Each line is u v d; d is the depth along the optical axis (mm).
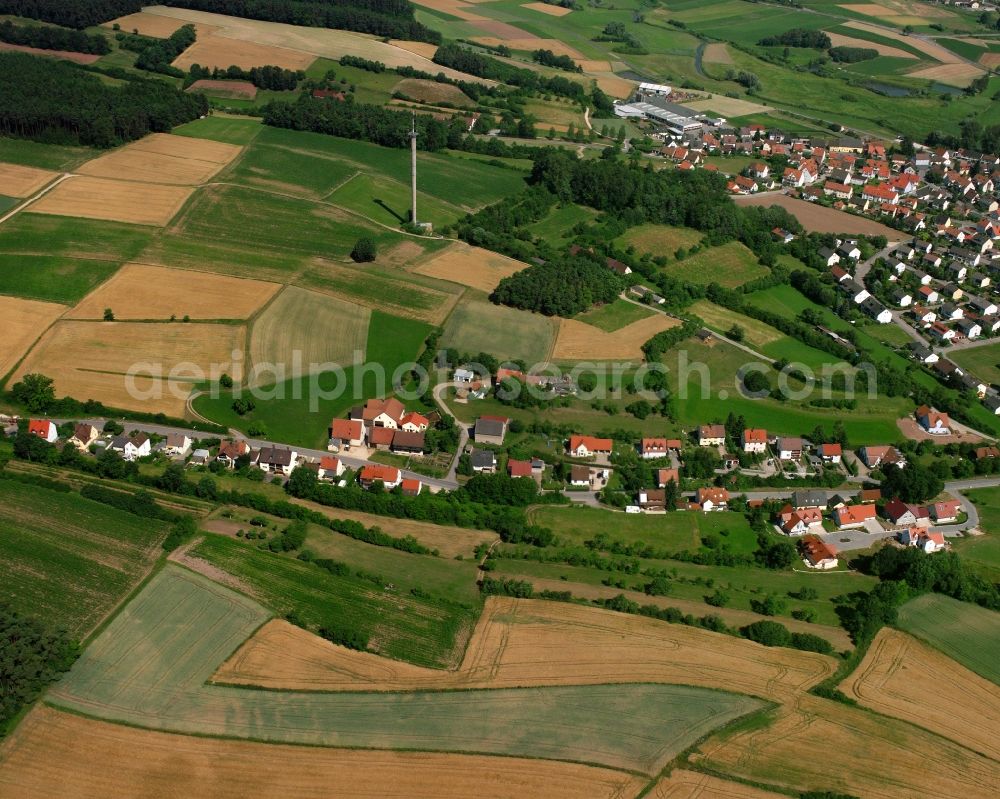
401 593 134125
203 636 123562
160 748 108312
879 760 112875
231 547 139875
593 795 106250
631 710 117438
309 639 124625
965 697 123062
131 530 141375
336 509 153125
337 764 108125
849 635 132250
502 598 134750
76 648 119250
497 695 118438
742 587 141750
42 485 150000
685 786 107938
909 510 160125
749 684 122500
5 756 105875
